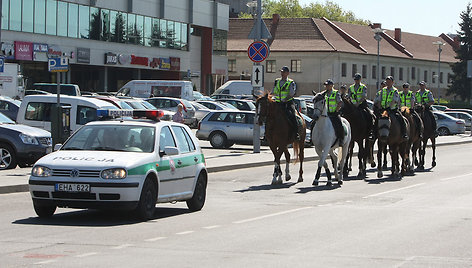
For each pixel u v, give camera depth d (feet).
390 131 79.92
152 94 201.77
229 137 124.06
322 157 71.31
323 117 70.90
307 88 335.67
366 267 31.63
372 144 85.87
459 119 203.41
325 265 31.99
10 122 82.02
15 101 114.62
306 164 101.40
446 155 123.65
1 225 43.75
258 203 57.52
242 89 249.34
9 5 199.00
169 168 48.39
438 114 204.13
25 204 54.70
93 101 91.71
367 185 72.74
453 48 436.35
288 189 68.74
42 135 79.05
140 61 248.93
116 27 238.07
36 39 208.13
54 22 213.87
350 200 59.52
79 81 236.22
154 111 50.39
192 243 37.60
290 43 341.21
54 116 69.00
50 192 44.60
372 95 357.00
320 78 334.24
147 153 46.85
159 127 49.14
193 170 51.88
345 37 352.28
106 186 44.01
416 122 89.20
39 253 34.27
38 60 208.44
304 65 336.08
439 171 91.04
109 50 235.81
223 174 84.69
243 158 100.94
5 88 163.63
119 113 51.90
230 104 181.88
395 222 46.29
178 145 50.72
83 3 223.71
